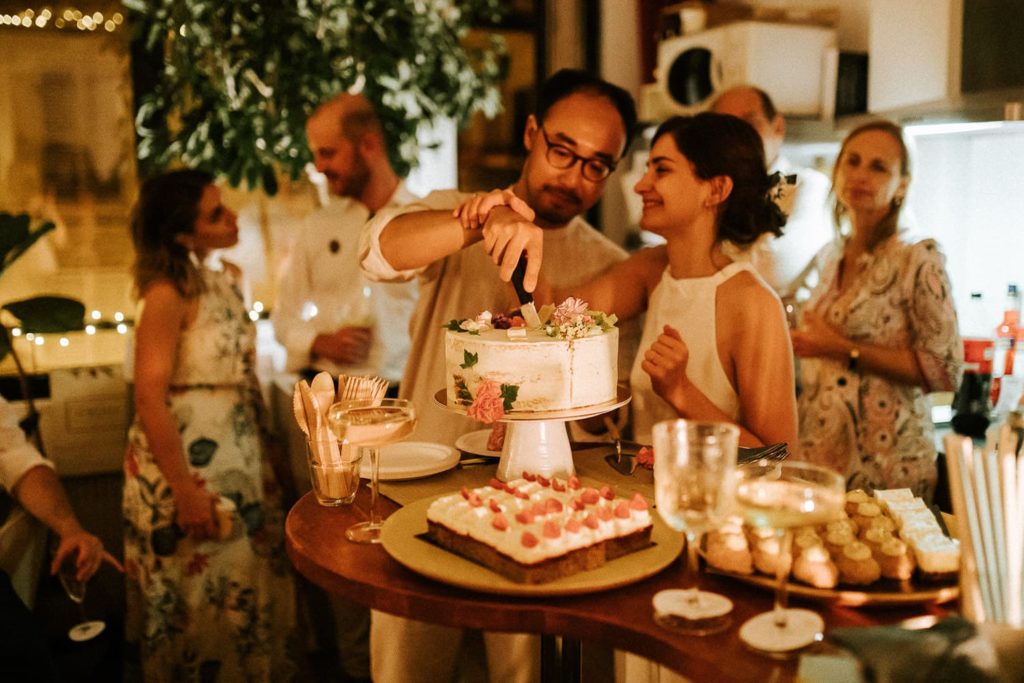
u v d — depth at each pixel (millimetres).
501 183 4375
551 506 1288
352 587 1226
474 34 4133
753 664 1002
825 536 1223
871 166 2436
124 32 3709
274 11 3379
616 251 2225
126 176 3775
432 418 2137
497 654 2127
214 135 3535
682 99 3264
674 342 1735
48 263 3709
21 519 2061
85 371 3424
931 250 2346
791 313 2689
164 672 2500
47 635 2975
